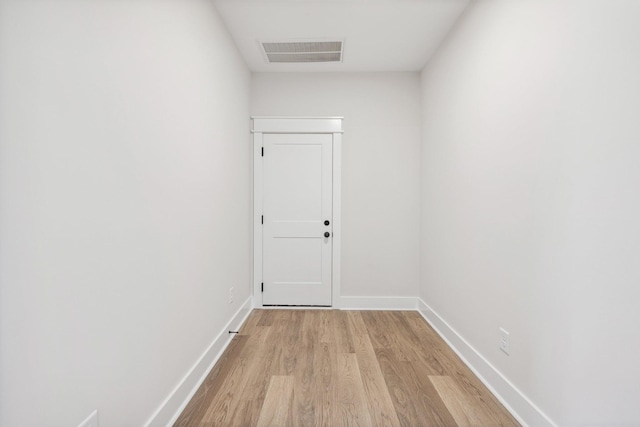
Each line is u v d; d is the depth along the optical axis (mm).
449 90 2570
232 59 2635
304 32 2582
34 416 834
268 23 2443
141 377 1316
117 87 1143
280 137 3363
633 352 1043
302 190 3387
